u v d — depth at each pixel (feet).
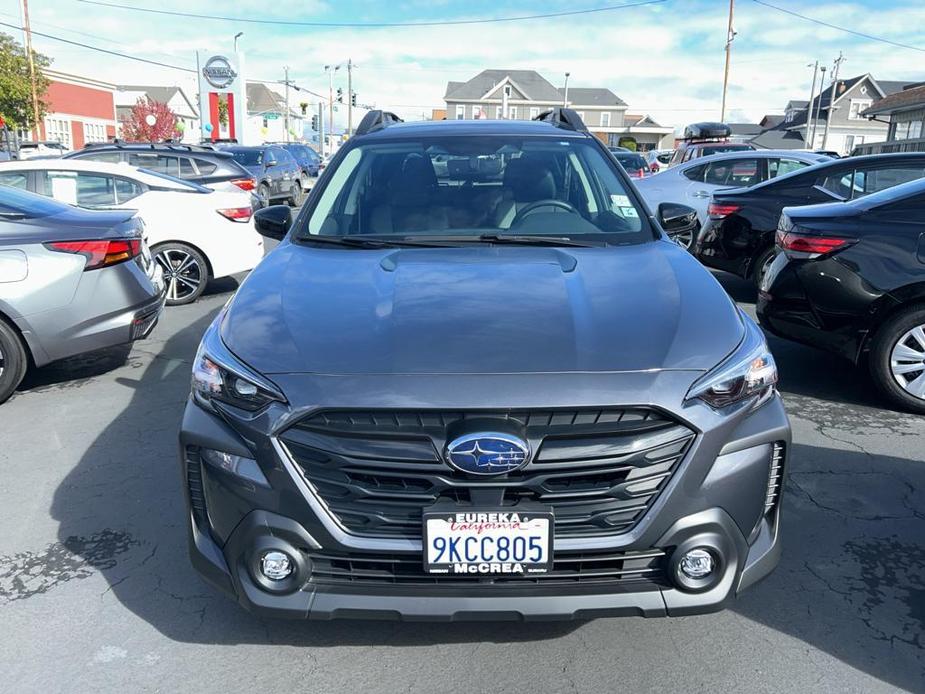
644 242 10.91
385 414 7.16
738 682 8.11
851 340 15.20
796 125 250.37
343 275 9.41
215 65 124.47
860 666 8.32
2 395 16.47
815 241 15.19
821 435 14.39
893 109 109.60
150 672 8.36
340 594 7.41
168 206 26.04
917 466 13.07
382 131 13.67
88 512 11.90
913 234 14.58
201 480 7.95
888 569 10.14
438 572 7.24
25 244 16.06
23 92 132.16
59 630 9.07
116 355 20.35
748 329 8.46
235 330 8.27
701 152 52.95
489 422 7.02
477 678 8.21
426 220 11.49
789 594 9.61
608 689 8.04
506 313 8.17
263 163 62.49
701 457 7.27
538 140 13.14
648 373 7.29
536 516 7.08
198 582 10.04
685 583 7.41
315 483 7.34
